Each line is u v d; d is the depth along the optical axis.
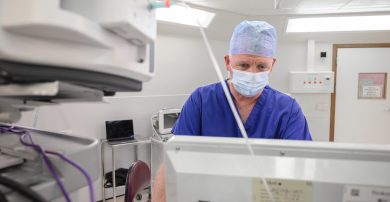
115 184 2.88
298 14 3.19
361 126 3.88
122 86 0.56
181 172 0.53
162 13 3.06
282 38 3.81
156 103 3.44
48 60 0.40
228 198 0.52
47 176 0.51
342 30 3.55
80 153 0.58
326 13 3.15
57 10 0.36
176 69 3.61
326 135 3.92
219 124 1.26
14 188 0.42
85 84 0.49
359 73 3.80
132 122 3.11
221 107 1.27
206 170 0.52
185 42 3.64
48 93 0.42
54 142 0.65
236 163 0.51
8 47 0.36
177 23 3.28
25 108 0.65
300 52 3.90
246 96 1.21
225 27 3.53
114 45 0.48
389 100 3.78
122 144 2.82
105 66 0.47
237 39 1.17
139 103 3.30
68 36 0.40
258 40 1.12
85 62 0.44
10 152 0.56
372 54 3.74
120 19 0.43
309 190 0.48
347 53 3.80
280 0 2.76
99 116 2.98
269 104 1.26
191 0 2.76
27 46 0.38
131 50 0.54
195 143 0.54
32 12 0.35
